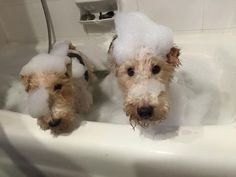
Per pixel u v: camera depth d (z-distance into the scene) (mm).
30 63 805
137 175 717
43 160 804
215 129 675
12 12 1369
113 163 716
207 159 626
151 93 658
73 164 771
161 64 728
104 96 1193
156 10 1190
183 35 1205
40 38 1429
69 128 758
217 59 1096
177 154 648
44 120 726
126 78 726
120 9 1215
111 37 1281
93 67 1215
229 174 624
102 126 750
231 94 993
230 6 1109
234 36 1120
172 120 863
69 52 1046
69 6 1270
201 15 1157
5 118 828
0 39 1427
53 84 761
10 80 1331
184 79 1119
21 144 784
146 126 699
